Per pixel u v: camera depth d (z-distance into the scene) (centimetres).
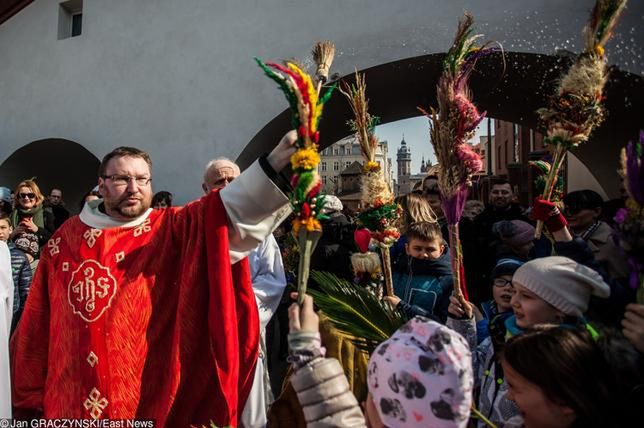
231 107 659
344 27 599
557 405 123
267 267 289
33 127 789
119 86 729
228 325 187
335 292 190
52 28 789
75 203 1066
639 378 130
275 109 637
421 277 262
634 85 458
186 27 692
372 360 124
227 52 665
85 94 752
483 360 198
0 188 529
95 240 207
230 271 192
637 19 422
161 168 689
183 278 197
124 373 191
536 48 506
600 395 121
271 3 642
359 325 185
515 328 176
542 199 187
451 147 181
